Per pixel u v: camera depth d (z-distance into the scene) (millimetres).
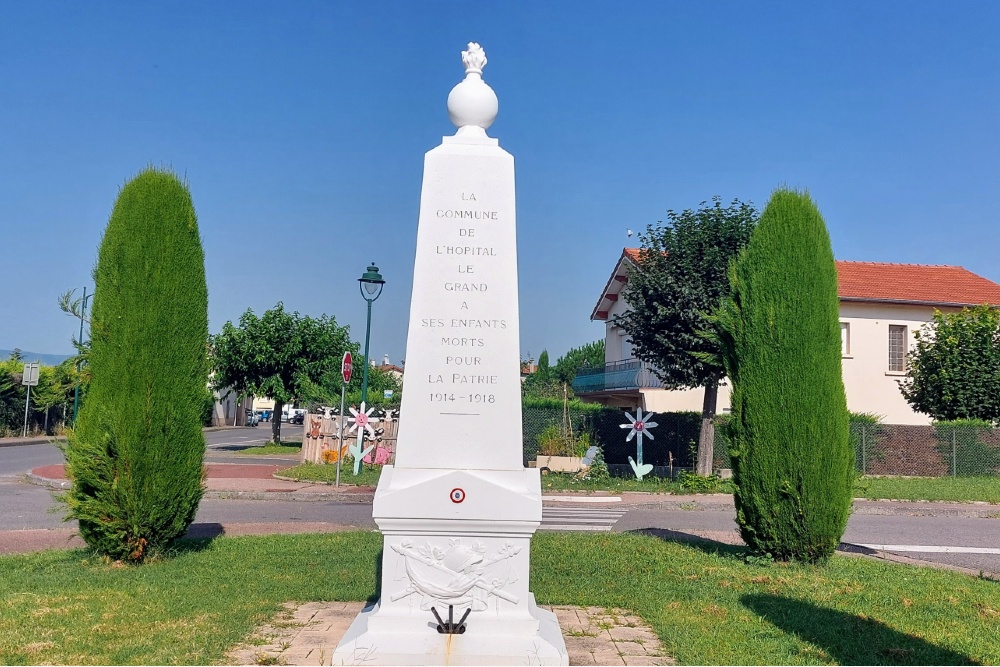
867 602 7891
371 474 21734
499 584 6043
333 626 6789
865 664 6059
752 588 8398
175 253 9484
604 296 36188
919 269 34469
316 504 17328
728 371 10383
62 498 9258
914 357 26594
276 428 37031
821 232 10000
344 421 23531
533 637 5922
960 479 23984
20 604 7203
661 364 21453
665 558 10008
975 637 6812
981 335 25172
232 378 36375
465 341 6367
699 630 6820
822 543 9664
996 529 15594
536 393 35500
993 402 24984
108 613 6949
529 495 6078
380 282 23328
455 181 6492
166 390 9320
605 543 11133
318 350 36938
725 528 14539
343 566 9195
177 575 8586
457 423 6297
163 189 9531
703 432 21969
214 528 12984
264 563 9328
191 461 9547
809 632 6805
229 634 6379
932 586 8758
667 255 21344
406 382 6336
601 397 36312
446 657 5789
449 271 6418
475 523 6035
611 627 6996
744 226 20734
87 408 9273
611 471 24609
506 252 6445
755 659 6090
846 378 30062
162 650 5977
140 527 9156
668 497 19547
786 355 9758
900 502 19234
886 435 25234
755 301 9984
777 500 9734
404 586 6047
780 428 9727
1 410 36000
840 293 30391
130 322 9258
